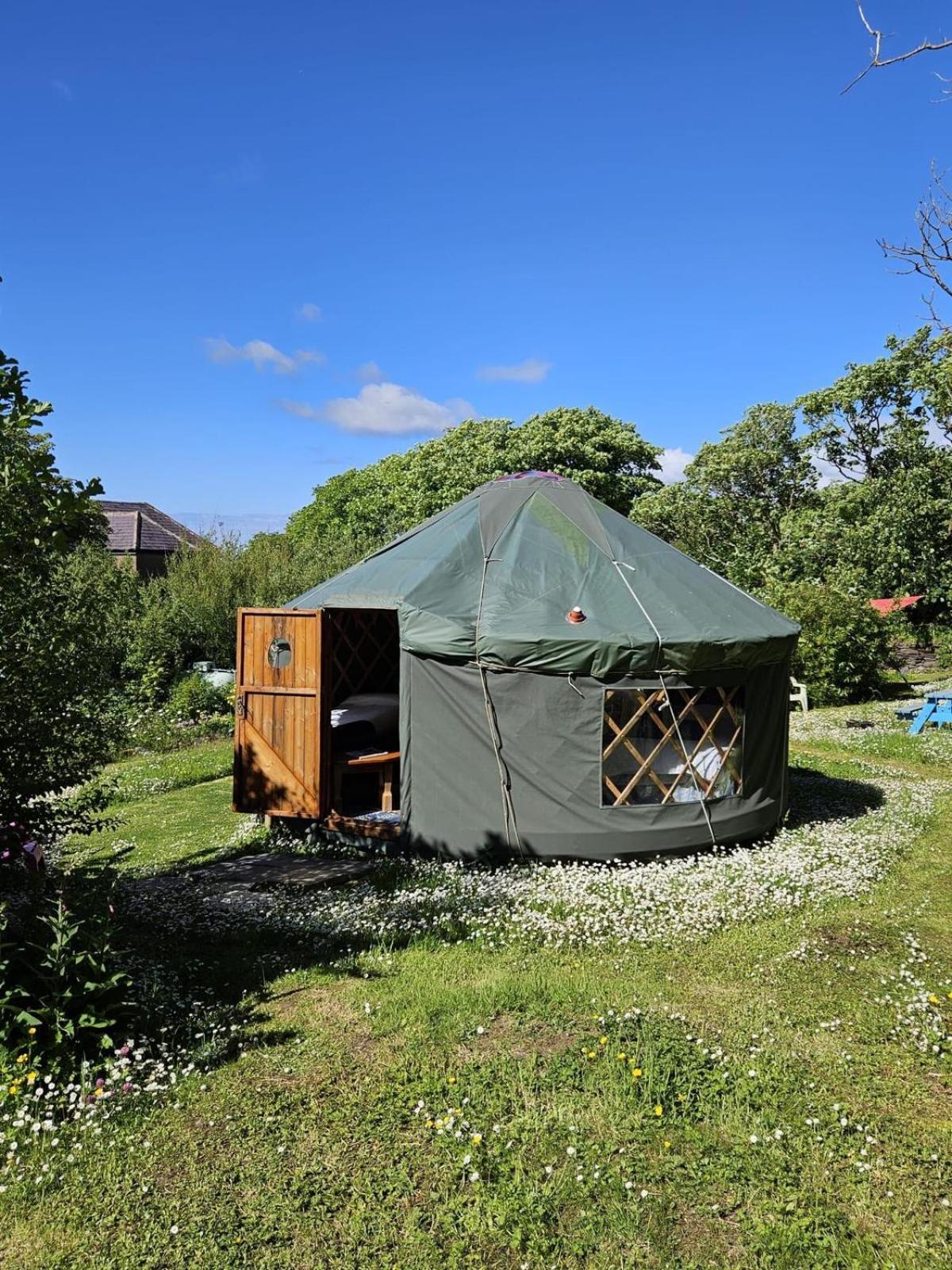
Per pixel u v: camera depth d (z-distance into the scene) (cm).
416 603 753
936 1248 310
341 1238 314
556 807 718
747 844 801
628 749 720
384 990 508
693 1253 307
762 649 766
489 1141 364
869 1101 396
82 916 493
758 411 3444
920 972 534
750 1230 316
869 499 2642
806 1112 386
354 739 924
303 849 821
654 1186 339
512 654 709
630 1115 381
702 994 503
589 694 712
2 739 527
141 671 1961
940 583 2508
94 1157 356
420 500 3322
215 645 2094
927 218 754
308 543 2639
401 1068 420
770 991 505
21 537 481
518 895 649
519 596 757
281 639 826
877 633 1861
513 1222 320
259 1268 300
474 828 738
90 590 588
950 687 1923
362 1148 362
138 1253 306
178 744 1576
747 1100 394
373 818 819
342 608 820
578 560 803
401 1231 317
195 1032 458
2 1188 335
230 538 2283
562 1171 346
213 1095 400
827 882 683
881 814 897
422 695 757
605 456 3195
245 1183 341
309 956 570
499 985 507
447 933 595
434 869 721
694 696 745
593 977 523
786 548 2786
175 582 2170
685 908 621
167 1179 344
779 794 831
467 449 3288
